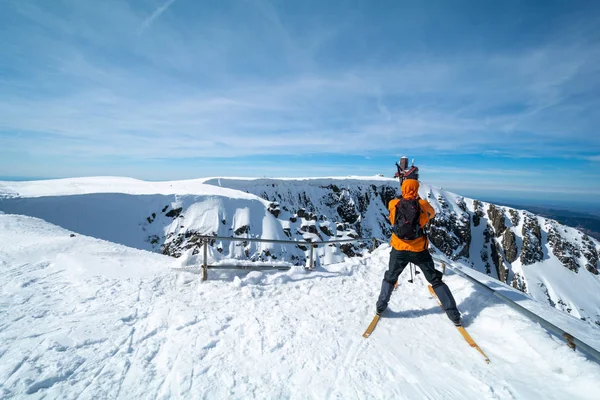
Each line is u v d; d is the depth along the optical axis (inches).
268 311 163.9
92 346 123.2
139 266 215.3
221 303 169.9
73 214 1043.9
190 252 221.3
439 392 106.0
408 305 179.5
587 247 3506.4
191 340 131.3
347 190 2800.2
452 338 142.8
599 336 152.9
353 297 190.4
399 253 157.1
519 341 132.1
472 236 3380.9
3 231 314.2
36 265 209.9
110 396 97.8
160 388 102.8
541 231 3570.4
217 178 2158.0
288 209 2300.7
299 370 116.2
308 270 234.1
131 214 1189.7
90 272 197.8
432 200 3307.1
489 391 105.3
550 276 3107.8
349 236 1850.4
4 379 100.9
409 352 131.2
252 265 217.6
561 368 111.7
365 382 110.7
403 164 234.8
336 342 136.9
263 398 100.7
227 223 1379.2
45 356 114.0
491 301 172.2
